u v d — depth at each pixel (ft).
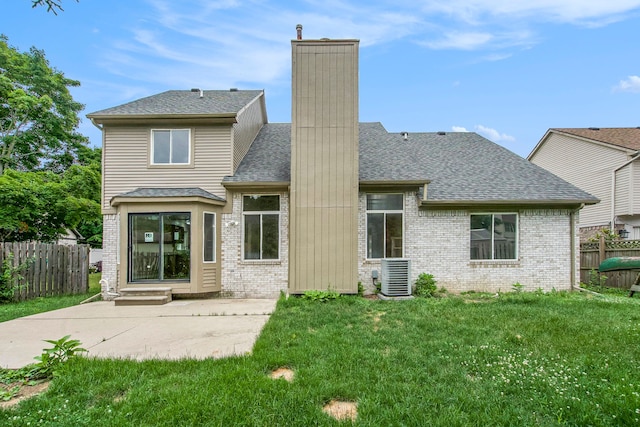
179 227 30.58
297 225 30.50
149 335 18.61
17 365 14.01
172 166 33.19
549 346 15.62
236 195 33.14
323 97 30.94
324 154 30.76
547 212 34.27
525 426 9.32
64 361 13.67
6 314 24.57
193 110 33.71
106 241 32.53
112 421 9.49
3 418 9.74
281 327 19.29
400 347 15.53
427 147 44.88
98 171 55.93
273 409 10.08
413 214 33.73
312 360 13.88
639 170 49.42
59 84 68.74
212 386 11.40
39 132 67.36
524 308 23.58
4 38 64.03
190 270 30.27
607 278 37.37
